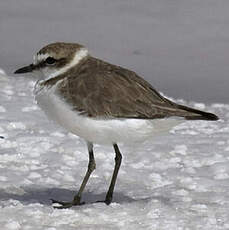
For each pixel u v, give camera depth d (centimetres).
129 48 2155
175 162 1310
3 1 2570
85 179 1113
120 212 1061
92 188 1189
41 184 1194
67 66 1072
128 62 2038
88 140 1080
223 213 1072
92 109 1036
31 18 2403
